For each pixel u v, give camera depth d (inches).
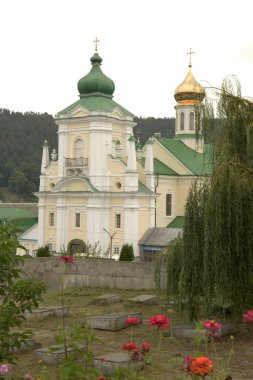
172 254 864.3
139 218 2237.9
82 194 2301.9
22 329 844.6
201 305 823.1
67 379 384.8
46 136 6481.3
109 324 837.2
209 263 735.1
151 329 845.8
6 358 471.2
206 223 735.7
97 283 1318.9
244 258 738.2
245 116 796.6
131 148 2233.0
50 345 733.9
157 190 2405.3
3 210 3120.1
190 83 2669.8
